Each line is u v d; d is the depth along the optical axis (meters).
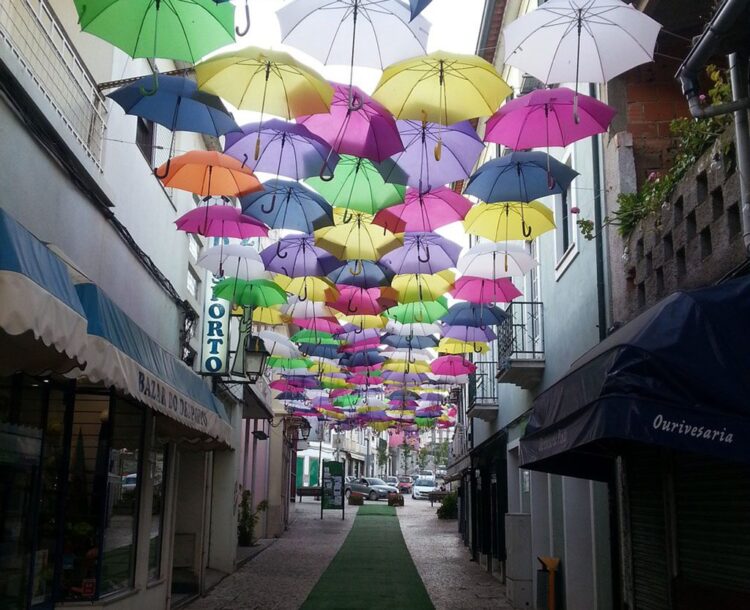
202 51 6.19
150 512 10.73
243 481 23.25
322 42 6.22
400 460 107.81
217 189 8.39
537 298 14.28
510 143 7.13
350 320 14.60
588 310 10.55
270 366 20.58
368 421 33.56
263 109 6.45
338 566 19.53
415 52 6.15
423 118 6.53
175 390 9.20
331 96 6.35
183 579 14.57
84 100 8.71
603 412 4.72
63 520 8.62
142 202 11.10
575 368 6.75
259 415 23.58
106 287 9.41
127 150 10.25
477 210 8.96
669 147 9.47
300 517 37.59
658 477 7.83
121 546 9.77
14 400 7.46
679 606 6.84
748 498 5.93
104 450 9.09
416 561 21.09
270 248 10.52
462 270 10.77
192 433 11.81
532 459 6.85
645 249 8.37
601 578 9.73
